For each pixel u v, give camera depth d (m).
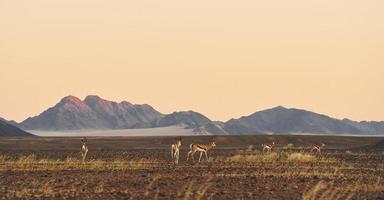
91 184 85.25
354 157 156.88
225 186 83.19
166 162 131.75
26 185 84.00
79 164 123.06
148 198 71.31
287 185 84.62
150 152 181.12
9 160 137.38
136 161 133.12
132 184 85.25
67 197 72.44
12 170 109.38
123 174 101.19
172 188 80.50
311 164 126.00
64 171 107.62
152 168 114.31
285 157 142.38
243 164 125.56
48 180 91.00
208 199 70.69
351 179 94.19
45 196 73.19
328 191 76.62
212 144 138.12
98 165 120.12
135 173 103.31
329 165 123.75
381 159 147.88
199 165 122.75
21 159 131.12
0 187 81.44
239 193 75.94
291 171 106.75
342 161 137.50
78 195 74.00
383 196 74.81
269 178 94.25
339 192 77.69
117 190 78.44
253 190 78.94
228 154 168.62
